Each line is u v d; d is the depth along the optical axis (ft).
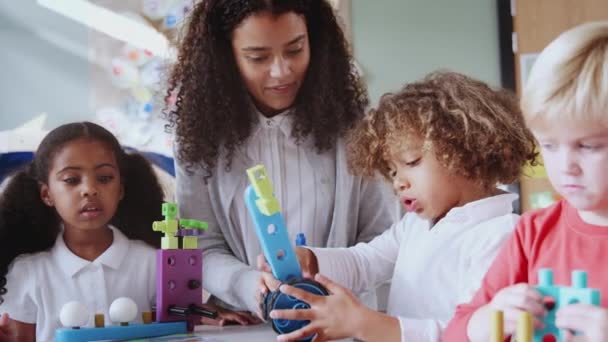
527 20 6.56
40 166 3.13
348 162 3.19
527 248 2.07
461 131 2.57
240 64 3.25
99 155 3.10
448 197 2.63
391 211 3.60
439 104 2.65
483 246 2.48
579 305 1.52
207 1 3.34
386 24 6.61
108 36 6.27
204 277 3.27
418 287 2.69
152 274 3.20
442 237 2.64
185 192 3.41
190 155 3.35
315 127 3.40
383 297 3.75
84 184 3.05
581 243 1.94
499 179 2.68
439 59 6.62
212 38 3.34
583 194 1.69
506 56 6.55
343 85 3.48
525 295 1.64
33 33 6.22
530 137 2.70
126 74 6.24
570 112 1.64
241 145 3.38
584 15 6.50
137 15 6.28
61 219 3.16
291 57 3.18
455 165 2.56
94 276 3.09
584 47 1.69
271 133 3.41
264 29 3.10
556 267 1.96
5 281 3.08
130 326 2.67
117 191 3.15
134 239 3.25
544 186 6.22
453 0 6.66
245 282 3.02
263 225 2.33
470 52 6.63
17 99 6.15
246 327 2.97
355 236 3.48
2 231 3.11
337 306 2.22
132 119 6.21
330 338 2.23
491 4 6.66
